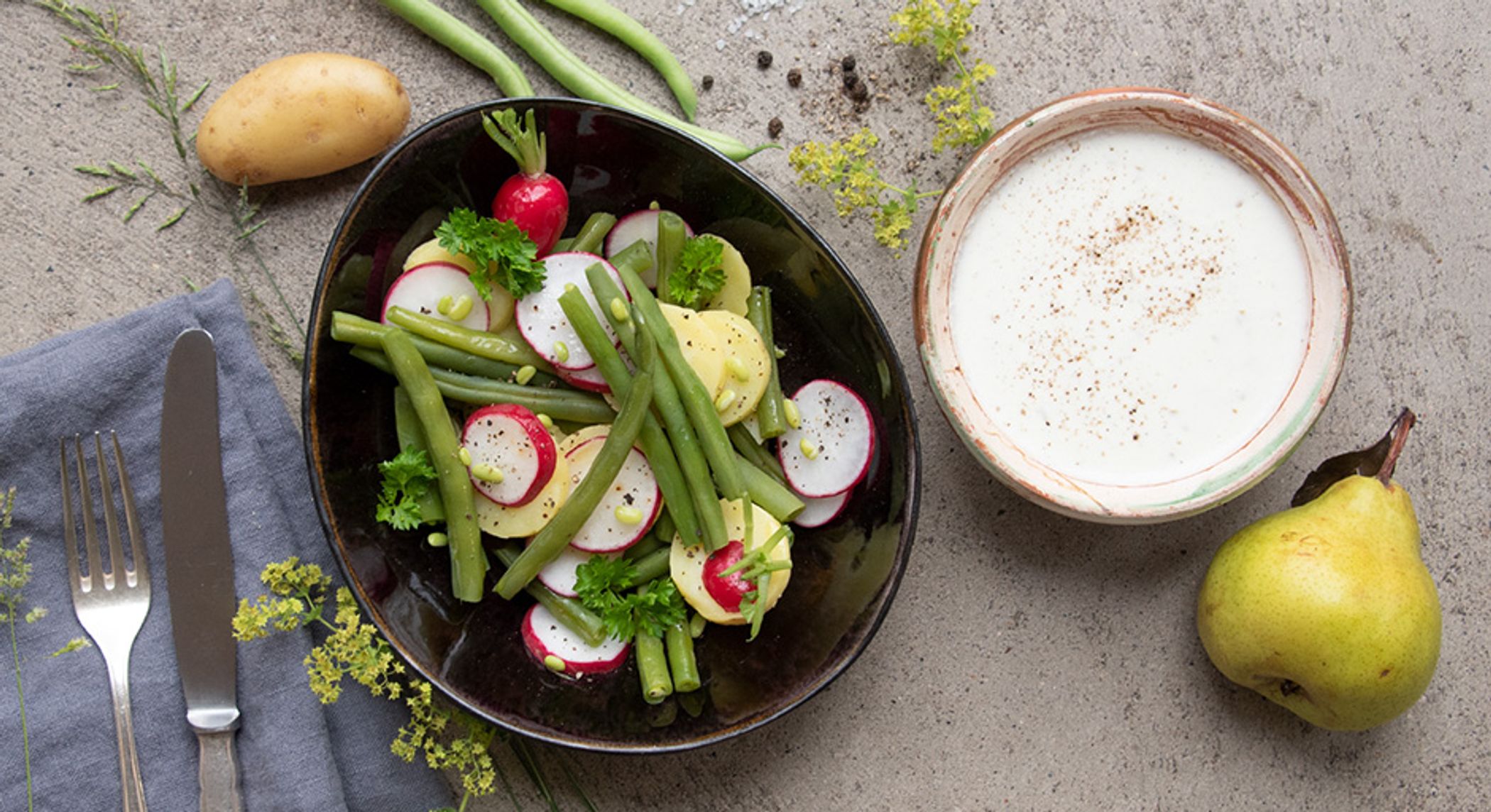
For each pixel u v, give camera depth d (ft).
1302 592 1.89
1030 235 1.95
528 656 1.94
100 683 1.93
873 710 2.06
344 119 1.93
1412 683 1.91
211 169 1.94
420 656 1.89
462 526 1.88
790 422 1.95
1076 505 1.91
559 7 2.01
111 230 1.99
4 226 1.98
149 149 2.00
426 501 1.89
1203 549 2.08
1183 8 2.07
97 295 1.99
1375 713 1.94
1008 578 2.07
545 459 1.87
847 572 1.94
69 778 1.91
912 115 2.06
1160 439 1.95
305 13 2.01
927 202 2.06
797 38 2.06
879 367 1.90
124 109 1.99
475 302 1.90
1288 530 1.93
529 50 1.99
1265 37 2.07
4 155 1.98
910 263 2.06
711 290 1.93
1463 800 2.08
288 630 1.92
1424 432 2.08
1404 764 2.08
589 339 1.87
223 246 2.00
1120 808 2.07
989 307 1.95
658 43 2.01
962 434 1.90
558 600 1.92
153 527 1.95
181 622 1.92
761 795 2.05
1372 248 2.08
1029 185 1.95
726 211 1.94
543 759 2.03
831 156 1.98
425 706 1.98
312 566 1.91
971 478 2.07
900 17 2.01
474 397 1.89
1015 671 2.07
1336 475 1.97
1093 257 1.95
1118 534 2.08
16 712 1.91
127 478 1.93
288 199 2.01
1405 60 2.08
